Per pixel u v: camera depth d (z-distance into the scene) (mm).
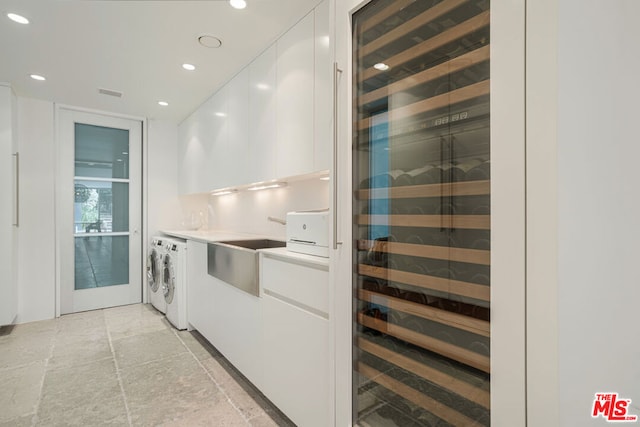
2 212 2789
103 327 3033
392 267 1064
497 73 714
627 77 758
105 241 3646
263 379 1781
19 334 2842
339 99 1156
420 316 968
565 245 639
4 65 2457
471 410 871
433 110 955
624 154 753
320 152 1718
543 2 641
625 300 754
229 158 2715
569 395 651
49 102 3266
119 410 1746
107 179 3654
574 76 655
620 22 746
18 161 3082
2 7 1745
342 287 1158
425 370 971
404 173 1047
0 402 1810
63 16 1836
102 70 2537
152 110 3541
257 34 2027
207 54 2285
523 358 680
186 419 1675
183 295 2990
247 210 3254
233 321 2129
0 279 2770
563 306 635
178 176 4027
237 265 2043
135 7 1753
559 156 627
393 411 1063
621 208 746
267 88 2178
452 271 903
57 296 3314
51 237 3285
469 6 859
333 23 1183
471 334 857
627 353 754
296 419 1514
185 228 4066
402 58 1034
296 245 1650
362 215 1146
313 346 1408
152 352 2490
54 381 2043
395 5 1030
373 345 1113
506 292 706
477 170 848
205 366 2268
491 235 730
